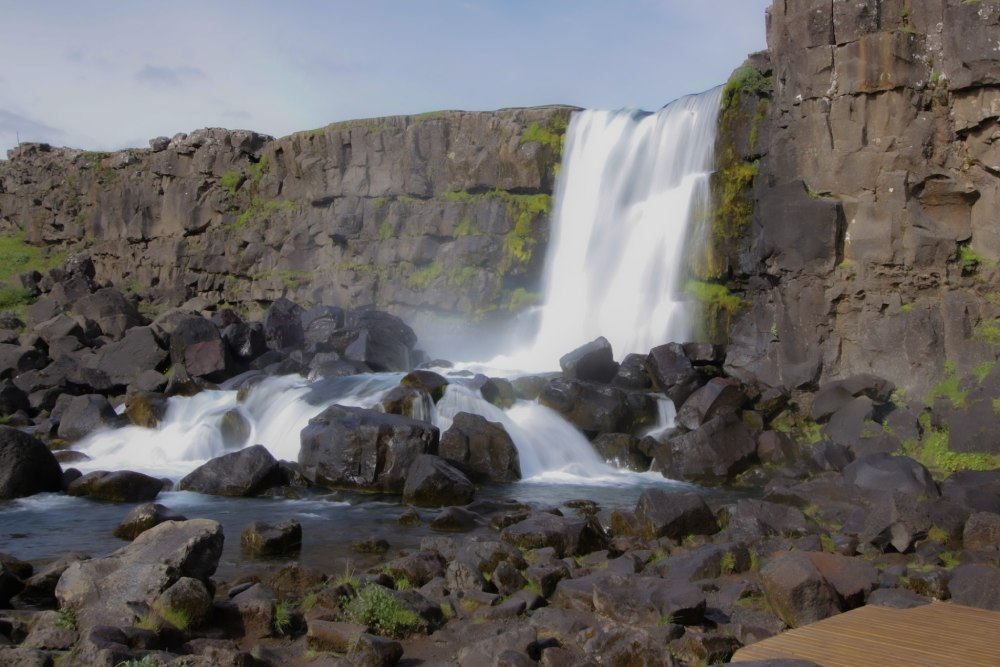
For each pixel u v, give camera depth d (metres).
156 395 30.33
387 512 20.45
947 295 25.47
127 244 54.62
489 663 10.63
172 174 52.62
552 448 25.78
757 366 28.73
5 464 21.91
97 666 9.66
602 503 21.56
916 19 26.84
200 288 50.59
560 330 36.81
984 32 25.02
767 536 16.84
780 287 28.48
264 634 11.86
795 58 28.47
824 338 27.44
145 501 21.62
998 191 25.33
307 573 13.98
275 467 22.89
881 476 20.02
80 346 38.41
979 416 22.66
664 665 10.37
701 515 17.45
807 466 24.31
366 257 44.12
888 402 25.73
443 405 26.33
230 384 32.31
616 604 12.33
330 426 23.36
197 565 12.29
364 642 10.71
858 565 13.48
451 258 41.06
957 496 18.91
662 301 33.59
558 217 38.84
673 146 34.62
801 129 28.44
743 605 12.95
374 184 44.59
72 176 58.34
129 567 12.03
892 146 26.72
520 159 39.47
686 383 27.86
